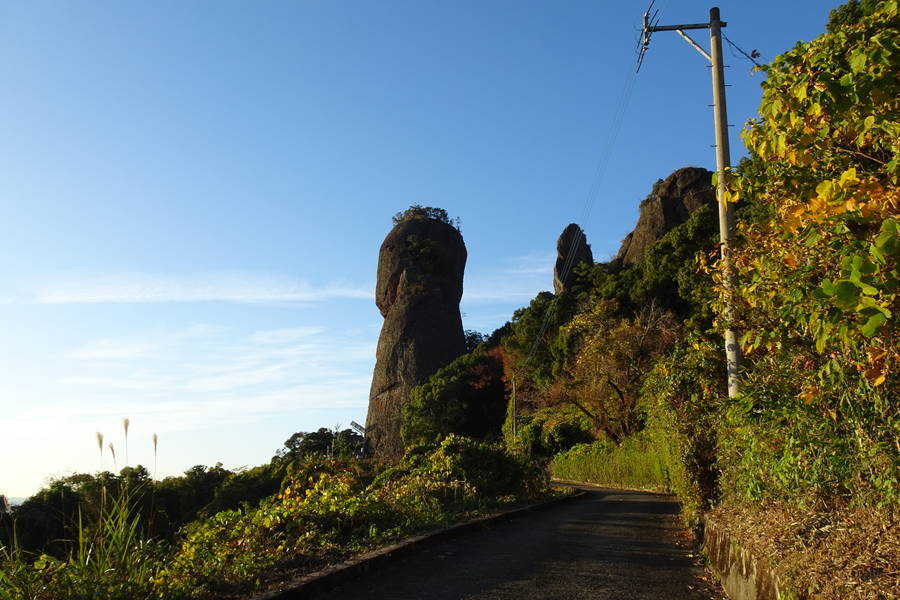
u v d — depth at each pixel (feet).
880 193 11.18
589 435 163.53
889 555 12.88
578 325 153.17
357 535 29.99
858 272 9.40
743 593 18.71
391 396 292.20
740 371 29.73
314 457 55.42
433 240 322.55
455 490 47.98
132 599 16.52
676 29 37.11
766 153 15.20
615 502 65.05
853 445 15.44
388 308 318.45
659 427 48.62
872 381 12.32
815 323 11.95
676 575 24.49
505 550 29.58
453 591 21.03
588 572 24.61
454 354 300.81
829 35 14.32
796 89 13.47
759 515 20.77
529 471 61.52
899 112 12.76
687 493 36.83
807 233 13.50
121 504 18.08
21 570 15.94
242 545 26.37
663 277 154.71
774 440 20.44
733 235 30.22
